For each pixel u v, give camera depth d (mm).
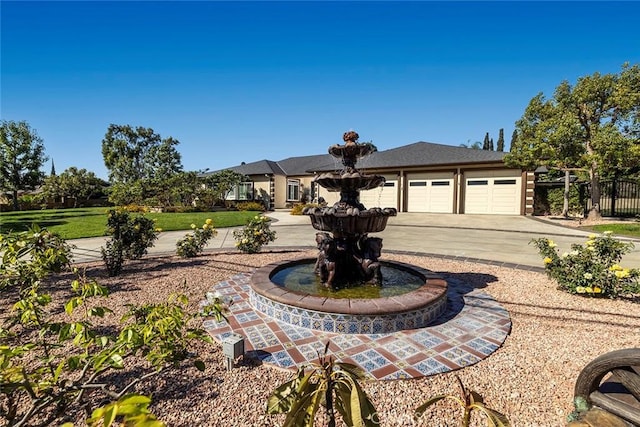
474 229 13320
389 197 21484
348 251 4922
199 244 8133
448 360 3035
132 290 5137
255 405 2381
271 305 4055
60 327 1879
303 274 5434
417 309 3756
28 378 1489
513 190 17953
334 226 4602
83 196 31047
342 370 1280
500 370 2895
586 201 17078
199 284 5512
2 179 22875
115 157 35188
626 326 3824
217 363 2975
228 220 17422
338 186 4859
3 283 3693
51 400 1523
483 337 3516
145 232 7270
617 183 16797
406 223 15320
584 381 1941
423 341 3422
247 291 5133
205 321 3926
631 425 1596
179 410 2311
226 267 6785
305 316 3736
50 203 29297
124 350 1752
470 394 1153
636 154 12305
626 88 12859
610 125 13039
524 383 2695
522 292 5133
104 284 5465
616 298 4801
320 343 3371
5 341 3299
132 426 830
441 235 11867
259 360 3023
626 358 1727
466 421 1129
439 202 19875
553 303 4633
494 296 4953
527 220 15711
